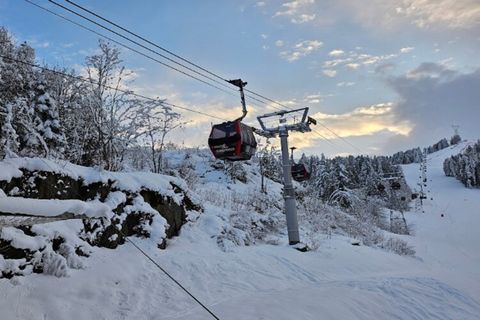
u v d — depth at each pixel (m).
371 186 70.19
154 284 8.02
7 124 10.61
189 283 8.52
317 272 12.08
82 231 8.41
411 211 75.25
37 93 16.30
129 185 10.56
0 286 6.20
